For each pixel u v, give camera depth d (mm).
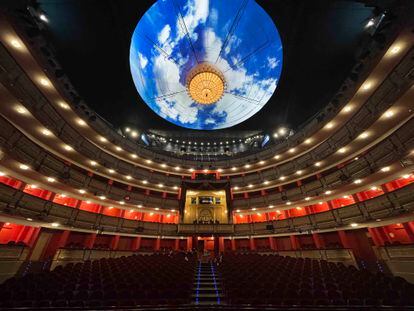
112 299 6926
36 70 11742
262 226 21547
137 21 16422
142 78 22078
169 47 23031
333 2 13406
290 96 21281
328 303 6789
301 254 17641
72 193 17609
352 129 15547
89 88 19281
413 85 10188
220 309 6207
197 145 30766
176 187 25000
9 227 13859
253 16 20438
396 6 9688
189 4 20344
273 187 23703
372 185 15305
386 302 6754
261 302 6961
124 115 23438
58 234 16188
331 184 18000
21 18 9883
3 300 6473
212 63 24219
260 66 23500
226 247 22781
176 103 26812
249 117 25125
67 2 13133
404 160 12398
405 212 12078
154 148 27406
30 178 14352
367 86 12633
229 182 24406
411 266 11602
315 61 17688
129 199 21422
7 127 11938
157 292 7348
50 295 6891
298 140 20266
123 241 20297
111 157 21875
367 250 15594
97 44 16484
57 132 14742
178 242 22547
